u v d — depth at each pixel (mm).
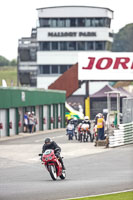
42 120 159125
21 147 100875
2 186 52344
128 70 195875
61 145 102375
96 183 51562
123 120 103438
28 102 146000
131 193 43094
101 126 99625
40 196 43062
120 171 64000
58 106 178500
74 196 42469
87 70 198250
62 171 57594
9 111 132000
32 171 68688
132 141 100375
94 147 96938
